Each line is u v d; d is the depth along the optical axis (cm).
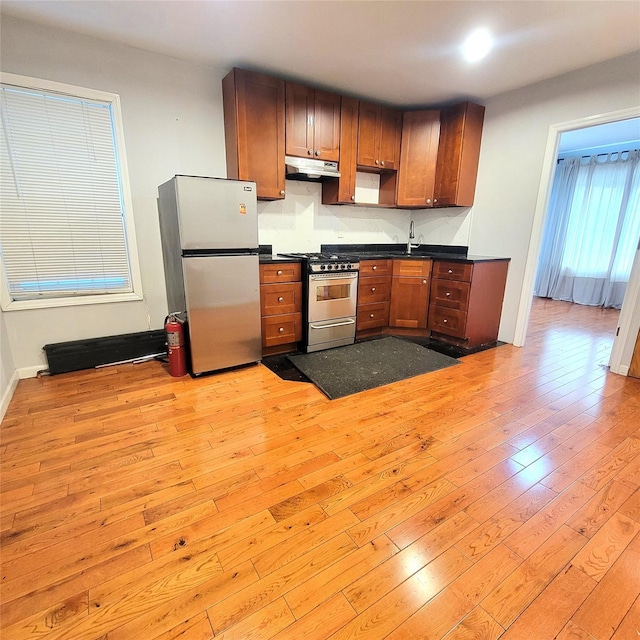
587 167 582
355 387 270
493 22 232
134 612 111
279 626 108
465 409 239
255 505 155
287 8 220
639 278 282
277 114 313
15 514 148
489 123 366
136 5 219
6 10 227
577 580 122
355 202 380
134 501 156
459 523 146
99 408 235
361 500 158
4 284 262
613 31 240
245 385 274
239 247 285
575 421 224
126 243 304
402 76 314
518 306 368
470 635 105
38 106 255
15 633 105
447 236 424
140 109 288
